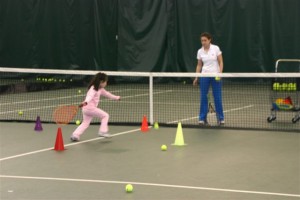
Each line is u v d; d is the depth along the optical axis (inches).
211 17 762.2
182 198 203.0
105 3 795.4
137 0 781.3
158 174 243.9
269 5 739.4
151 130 380.8
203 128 387.5
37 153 295.7
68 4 798.5
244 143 325.1
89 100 323.6
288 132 367.9
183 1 772.6
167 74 403.9
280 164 265.1
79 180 232.7
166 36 780.6
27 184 225.6
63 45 805.2
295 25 730.8
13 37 810.8
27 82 754.2
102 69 801.6
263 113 471.2
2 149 308.0
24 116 455.2
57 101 571.8
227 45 758.5
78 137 334.6
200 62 403.9
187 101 567.2
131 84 783.1
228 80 764.0
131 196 205.9
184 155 289.1
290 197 204.2
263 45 747.4
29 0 801.6
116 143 327.3
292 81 412.8
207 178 235.9
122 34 790.5
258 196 205.6
